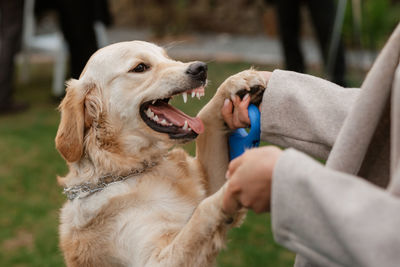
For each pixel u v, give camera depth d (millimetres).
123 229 1917
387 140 1059
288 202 857
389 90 959
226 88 1787
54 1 5820
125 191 1993
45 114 6441
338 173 818
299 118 1424
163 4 11258
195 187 2068
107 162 2107
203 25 12188
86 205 2004
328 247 802
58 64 7062
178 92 2135
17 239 3396
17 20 6410
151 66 2240
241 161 1005
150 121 2164
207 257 1550
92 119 2199
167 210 1937
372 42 5957
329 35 5750
